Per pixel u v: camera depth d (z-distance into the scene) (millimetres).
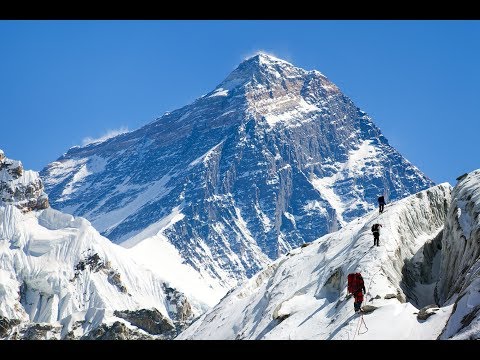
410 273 105562
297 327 99312
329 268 112938
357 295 87562
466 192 106938
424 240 113750
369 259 101812
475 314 72250
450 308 80500
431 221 119312
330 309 99312
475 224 98812
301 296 109562
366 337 81812
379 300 88875
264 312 117500
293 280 120875
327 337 87625
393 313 84500
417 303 100438
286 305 107500
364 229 114250
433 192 122812
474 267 88062
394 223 111500
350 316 89188
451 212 106250
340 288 103875
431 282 105562
